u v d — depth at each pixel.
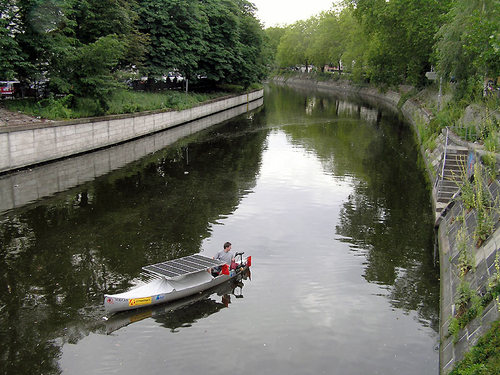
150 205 21.11
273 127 48.47
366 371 9.91
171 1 44.81
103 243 16.48
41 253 15.53
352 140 40.72
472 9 28.44
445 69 31.62
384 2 51.06
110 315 11.96
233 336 11.16
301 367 10.02
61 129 28.89
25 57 27.44
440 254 15.59
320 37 110.19
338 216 20.14
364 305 12.73
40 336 11.02
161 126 43.72
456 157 20.55
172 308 12.45
